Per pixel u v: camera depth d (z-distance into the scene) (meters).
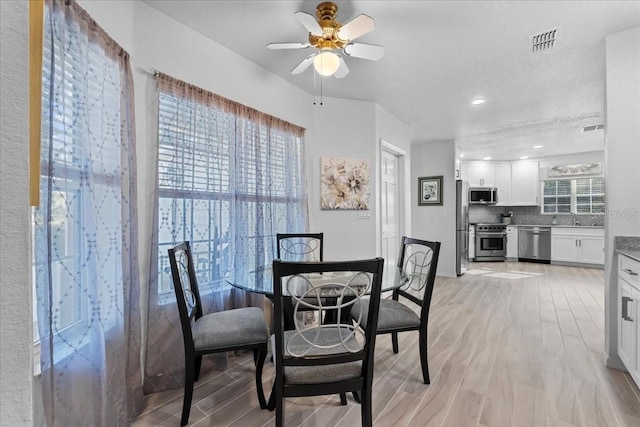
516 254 7.06
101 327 1.45
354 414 1.74
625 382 2.03
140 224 1.97
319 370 1.38
